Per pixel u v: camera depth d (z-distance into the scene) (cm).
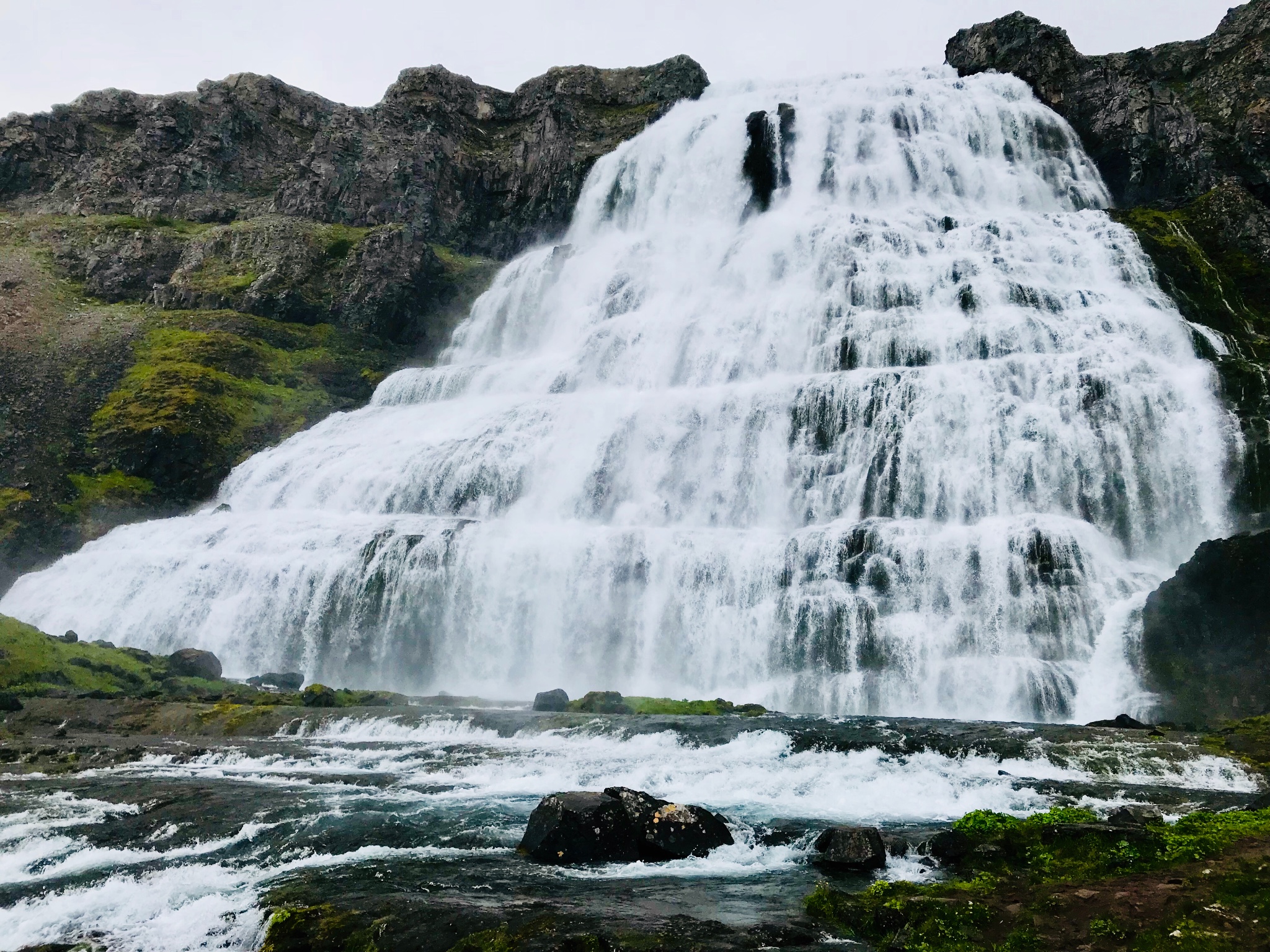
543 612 3988
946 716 3153
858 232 5956
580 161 9062
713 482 4566
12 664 3328
